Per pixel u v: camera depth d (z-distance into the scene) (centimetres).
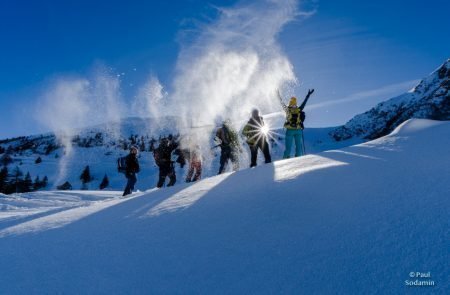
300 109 937
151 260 357
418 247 289
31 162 13012
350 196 409
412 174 438
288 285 279
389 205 366
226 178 654
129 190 1120
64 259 393
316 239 333
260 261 318
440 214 328
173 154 1093
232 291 286
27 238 488
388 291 251
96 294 314
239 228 389
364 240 315
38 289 336
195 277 314
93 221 526
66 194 2095
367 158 562
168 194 619
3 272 381
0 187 9400
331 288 266
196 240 382
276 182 521
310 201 420
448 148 524
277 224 379
